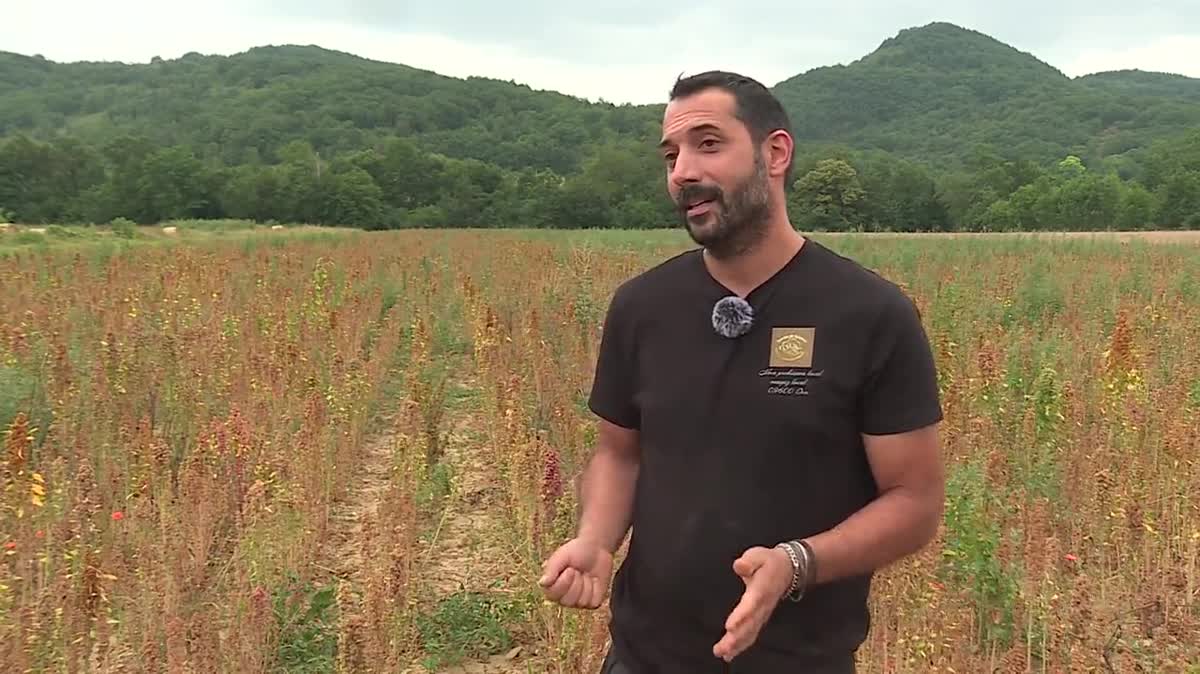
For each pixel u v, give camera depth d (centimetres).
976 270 1881
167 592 450
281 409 730
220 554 537
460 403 969
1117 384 700
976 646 441
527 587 489
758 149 223
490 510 664
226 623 448
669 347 236
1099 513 537
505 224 8494
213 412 752
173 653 398
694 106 224
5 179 8025
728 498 223
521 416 687
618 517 256
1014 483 605
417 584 504
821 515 221
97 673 424
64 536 462
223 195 8238
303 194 8300
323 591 511
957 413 657
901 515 215
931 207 8294
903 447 216
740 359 224
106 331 945
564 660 422
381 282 1623
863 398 219
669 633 232
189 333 895
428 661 483
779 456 220
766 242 227
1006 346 905
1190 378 756
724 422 224
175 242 3177
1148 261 2092
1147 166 8319
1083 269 1848
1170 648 461
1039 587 454
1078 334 988
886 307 218
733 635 199
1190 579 495
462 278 1669
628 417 256
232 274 1593
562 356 970
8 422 683
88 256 2166
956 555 468
